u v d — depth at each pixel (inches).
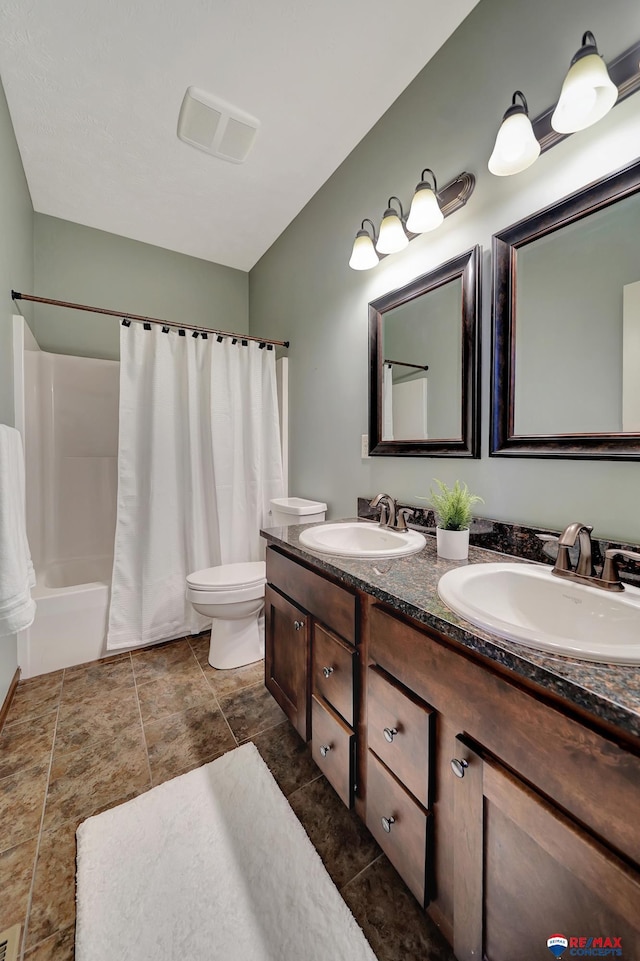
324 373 83.4
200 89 59.1
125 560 82.6
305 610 50.8
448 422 54.9
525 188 44.2
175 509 87.8
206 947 32.7
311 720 49.7
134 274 103.9
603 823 19.6
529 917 23.2
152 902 36.0
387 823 35.9
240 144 70.2
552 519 43.1
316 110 63.3
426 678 31.4
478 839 26.4
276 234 100.8
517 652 23.8
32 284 89.4
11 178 65.7
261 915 35.0
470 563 43.8
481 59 48.6
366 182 69.0
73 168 76.4
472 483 52.1
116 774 50.9
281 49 53.2
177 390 88.2
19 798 47.2
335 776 43.9
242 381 95.7
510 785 24.0
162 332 85.4
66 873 38.7
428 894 31.6
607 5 36.2
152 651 83.7
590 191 37.8
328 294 81.3
